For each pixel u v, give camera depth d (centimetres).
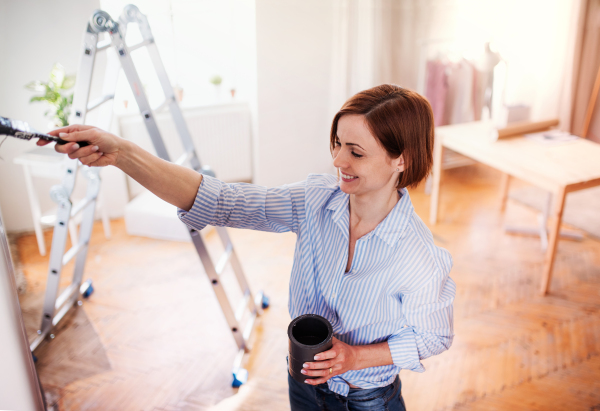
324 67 396
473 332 269
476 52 413
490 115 403
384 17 397
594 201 420
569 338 265
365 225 102
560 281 315
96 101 206
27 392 80
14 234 363
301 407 122
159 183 93
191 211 99
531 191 443
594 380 237
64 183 220
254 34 359
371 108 86
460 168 493
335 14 378
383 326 107
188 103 407
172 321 276
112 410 217
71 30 332
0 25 312
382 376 111
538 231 366
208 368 243
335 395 115
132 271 321
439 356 252
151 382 234
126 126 371
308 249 106
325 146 430
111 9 350
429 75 411
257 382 236
